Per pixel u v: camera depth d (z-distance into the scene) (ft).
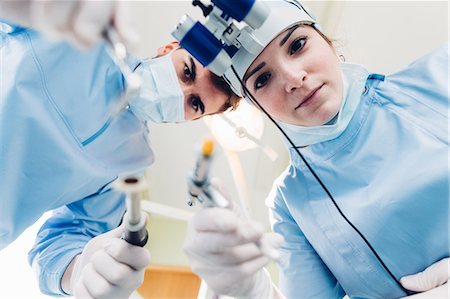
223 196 1.36
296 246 2.69
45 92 2.34
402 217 2.12
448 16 3.32
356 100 2.34
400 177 2.13
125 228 1.61
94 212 2.81
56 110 2.40
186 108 2.68
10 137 2.26
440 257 2.11
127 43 1.03
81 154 2.60
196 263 1.42
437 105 2.23
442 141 2.09
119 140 2.73
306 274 2.61
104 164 2.77
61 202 2.69
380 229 2.19
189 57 2.55
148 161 3.05
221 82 2.62
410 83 2.42
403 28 3.53
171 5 3.88
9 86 2.23
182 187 5.33
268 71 2.15
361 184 2.31
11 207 2.41
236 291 1.48
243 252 1.29
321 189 2.48
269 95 2.23
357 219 2.27
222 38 1.89
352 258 2.34
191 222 1.38
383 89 2.45
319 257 2.70
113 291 1.58
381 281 2.29
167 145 4.90
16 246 3.08
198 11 3.91
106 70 2.44
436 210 2.03
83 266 1.86
